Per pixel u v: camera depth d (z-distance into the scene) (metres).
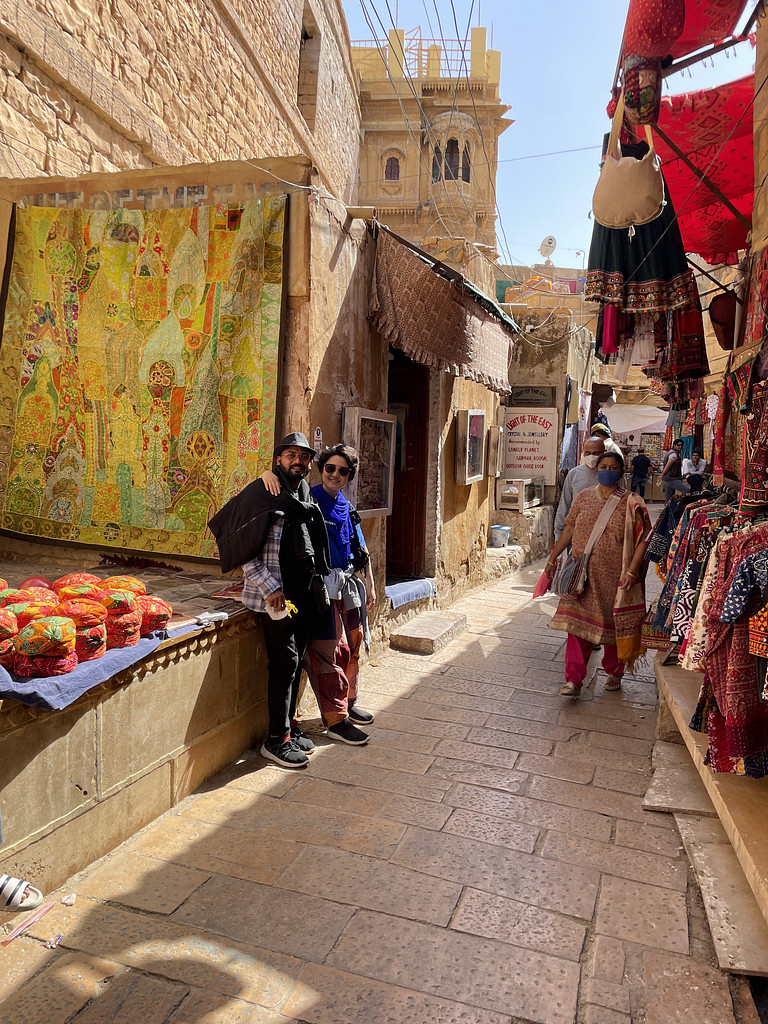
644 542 4.85
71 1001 2.12
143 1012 2.08
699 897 2.77
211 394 4.36
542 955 2.40
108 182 4.61
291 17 11.32
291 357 4.31
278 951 2.37
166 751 3.27
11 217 4.78
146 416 4.53
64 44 5.38
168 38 7.09
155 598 3.17
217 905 2.60
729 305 6.16
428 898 2.69
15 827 2.45
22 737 2.46
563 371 12.41
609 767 3.96
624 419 21.03
